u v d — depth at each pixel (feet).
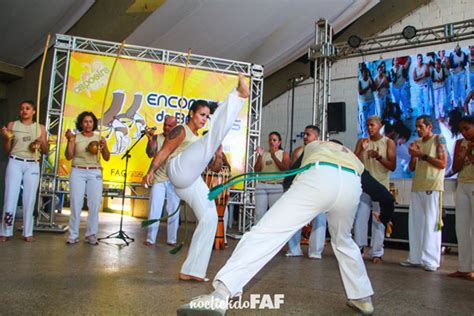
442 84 24.13
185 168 8.84
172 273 10.72
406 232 21.31
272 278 10.98
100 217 35.24
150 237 16.56
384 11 27.63
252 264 6.51
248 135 22.22
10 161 15.34
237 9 22.20
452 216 20.39
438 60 24.35
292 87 31.78
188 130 10.08
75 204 15.52
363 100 26.48
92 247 14.92
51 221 19.63
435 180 13.79
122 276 10.00
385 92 25.76
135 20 22.52
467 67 23.47
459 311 8.29
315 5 23.07
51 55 27.20
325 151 7.34
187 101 21.47
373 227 15.29
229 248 16.78
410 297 9.39
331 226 7.70
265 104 34.40
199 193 9.70
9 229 15.44
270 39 26.05
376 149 15.42
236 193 22.38
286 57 28.91
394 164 14.99
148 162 20.83
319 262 14.53
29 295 7.77
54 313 6.73
